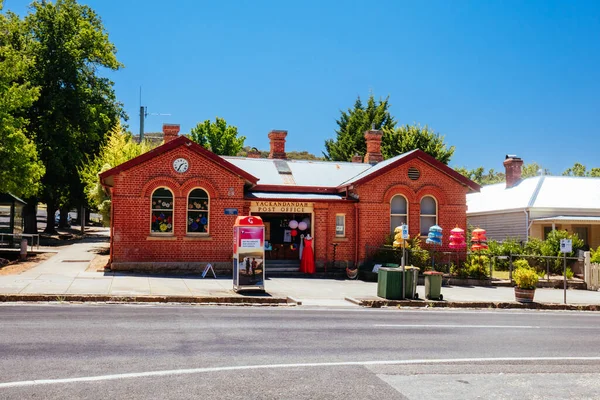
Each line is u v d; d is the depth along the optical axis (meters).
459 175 25.30
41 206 95.69
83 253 28.67
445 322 13.31
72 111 38.69
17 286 15.77
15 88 25.59
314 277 23.41
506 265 28.41
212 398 6.41
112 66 43.03
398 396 6.77
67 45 38.00
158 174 21.86
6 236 28.77
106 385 6.79
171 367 7.74
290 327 11.43
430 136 46.12
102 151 36.47
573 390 7.42
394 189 24.78
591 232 32.16
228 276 21.41
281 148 29.41
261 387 6.92
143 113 38.62
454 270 23.64
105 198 30.38
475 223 37.53
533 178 35.12
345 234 24.80
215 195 22.48
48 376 7.08
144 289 16.42
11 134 24.81
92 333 9.91
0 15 29.55
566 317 15.67
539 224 32.03
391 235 24.33
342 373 7.78
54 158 37.47
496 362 8.93
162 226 21.94
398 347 9.81
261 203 23.77
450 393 7.02
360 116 54.12
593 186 33.91
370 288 20.22
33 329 10.08
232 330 10.78
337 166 28.59
